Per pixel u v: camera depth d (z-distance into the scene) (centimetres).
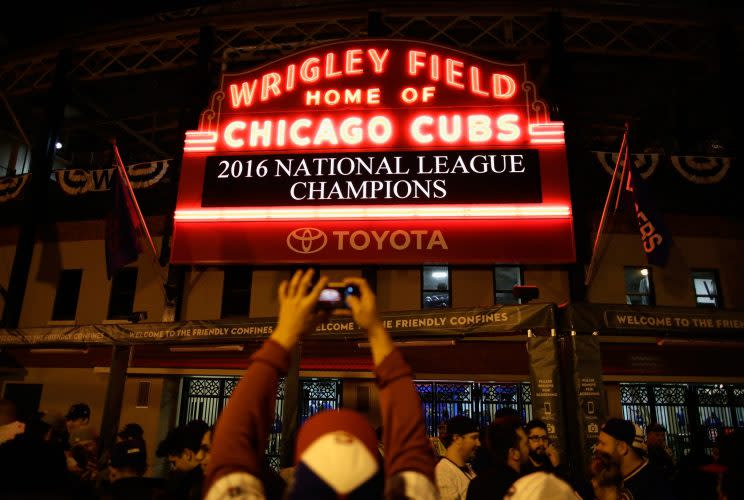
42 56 1795
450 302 1368
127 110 2247
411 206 1343
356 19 1689
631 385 1295
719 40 1567
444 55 1466
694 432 844
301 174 1397
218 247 1361
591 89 2008
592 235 1387
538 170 1349
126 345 1123
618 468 436
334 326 1005
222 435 145
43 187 1591
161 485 421
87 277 1526
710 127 1952
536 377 878
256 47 1692
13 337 1191
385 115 1423
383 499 141
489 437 426
